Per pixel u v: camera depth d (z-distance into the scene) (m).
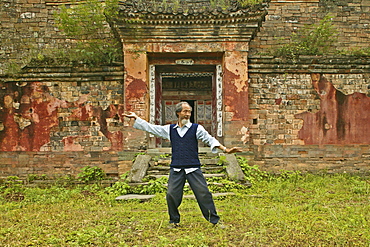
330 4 11.71
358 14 11.73
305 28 11.53
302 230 4.68
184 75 12.12
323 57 9.82
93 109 9.89
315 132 9.95
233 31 9.39
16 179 9.73
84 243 4.22
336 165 9.93
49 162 9.89
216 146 4.55
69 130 9.90
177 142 4.72
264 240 4.27
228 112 9.50
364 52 10.27
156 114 10.27
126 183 7.76
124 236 4.52
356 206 6.20
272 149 9.89
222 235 4.45
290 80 9.98
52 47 11.91
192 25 9.29
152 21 9.12
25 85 9.89
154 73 9.98
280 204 6.31
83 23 10.97
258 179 8.83
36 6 11.98
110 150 9.84
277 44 11.62
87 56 9.83
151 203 6.61
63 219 5.48
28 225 5.15
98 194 7.75
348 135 9.96
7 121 9.87
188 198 6.76
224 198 6.88
